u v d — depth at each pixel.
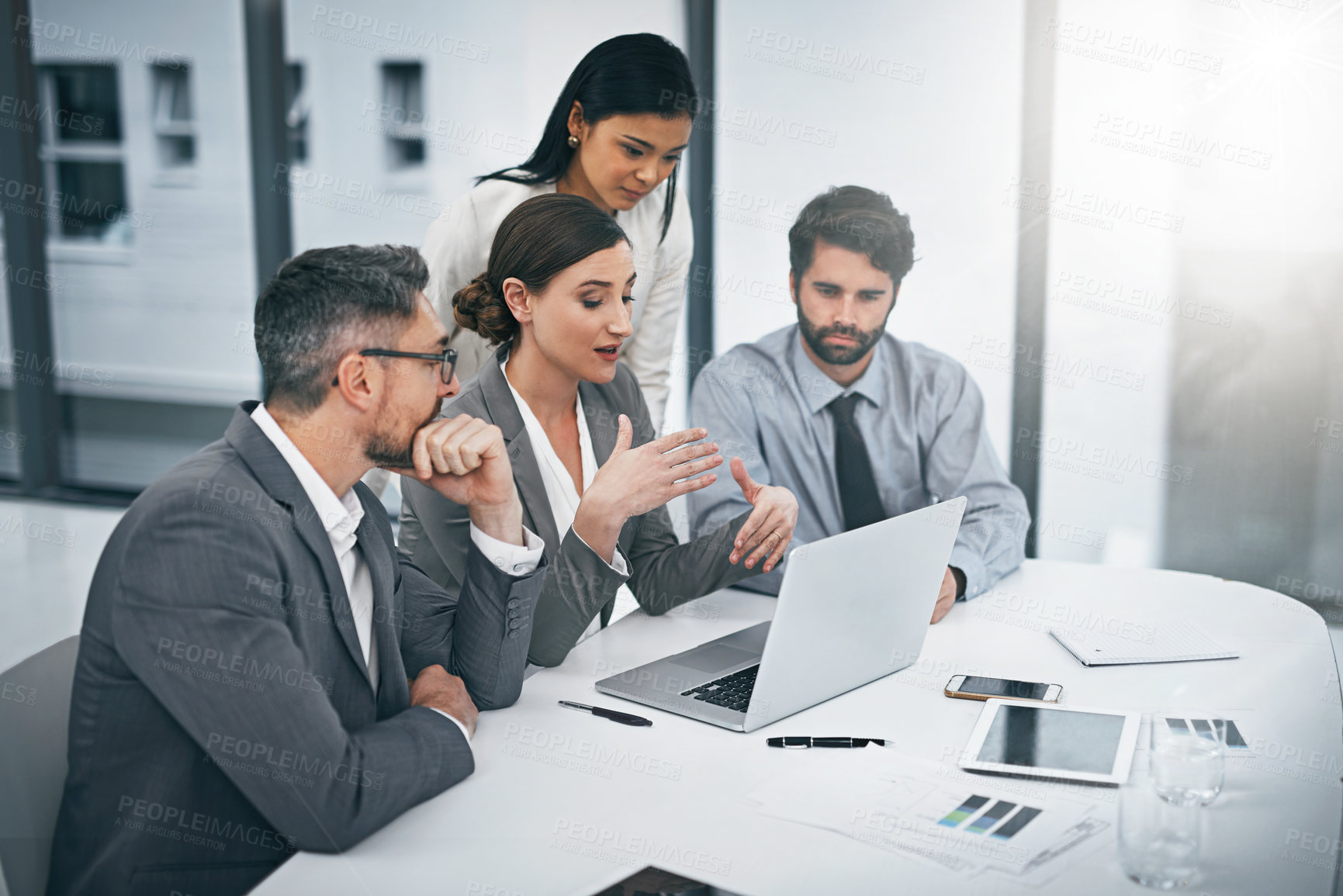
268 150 4.05
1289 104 2.89
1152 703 1.42
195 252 4.34
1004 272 3.21
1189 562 3.21
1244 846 1.04
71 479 4.64
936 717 1.37
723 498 2.21
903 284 3.30
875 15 3.19
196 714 1.07
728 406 2.66
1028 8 3.06
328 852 1.06
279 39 3.97
